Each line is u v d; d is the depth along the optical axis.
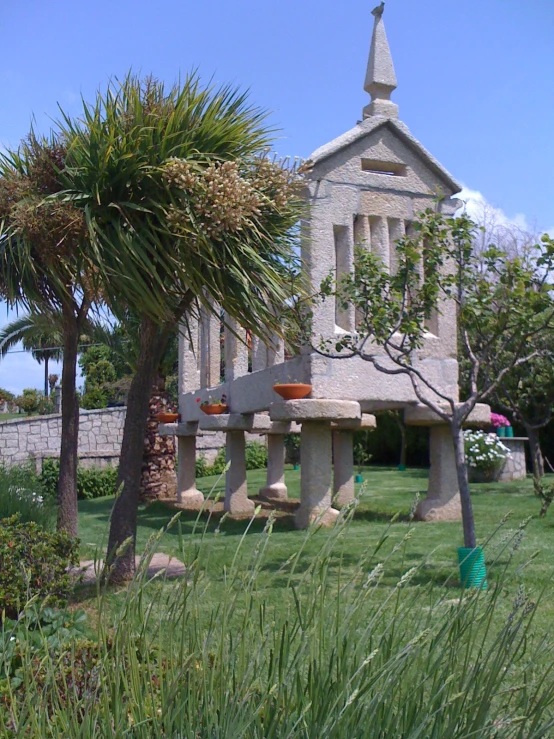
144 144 5.75
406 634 2.41
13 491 8.16
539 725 2.05
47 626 3.40
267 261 6.38
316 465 8.91
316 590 2.19
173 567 6.62
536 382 12.66
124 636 2.07
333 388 8.62
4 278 6.25
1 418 33.53
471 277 6.20
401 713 2.00
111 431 20.00
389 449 22.70
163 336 6.42
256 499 13.63
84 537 9.38
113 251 5.53
